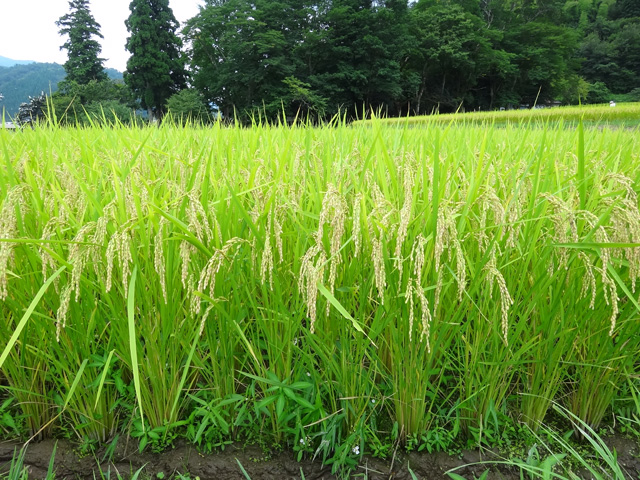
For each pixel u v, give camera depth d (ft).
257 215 6.07
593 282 5.89
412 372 6.62
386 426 7.46
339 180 6.72
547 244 6.21
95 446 7.02
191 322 6.39
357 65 170.09
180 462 6.81
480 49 195.72
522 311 7.04
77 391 6.66
